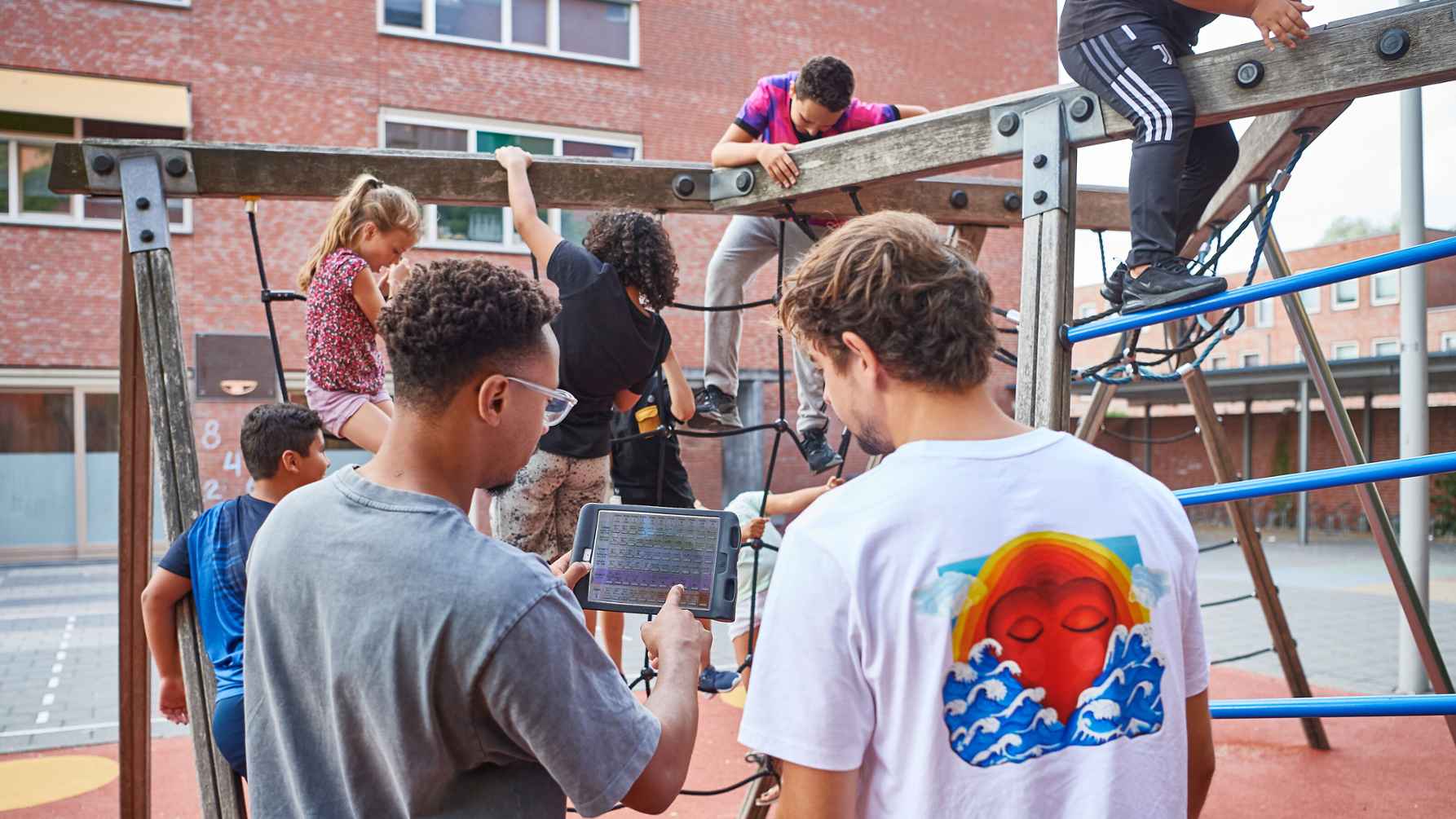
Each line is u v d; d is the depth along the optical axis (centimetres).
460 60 1476
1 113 1298
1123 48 234
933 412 122
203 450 1352
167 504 258
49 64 1300
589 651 125
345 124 1420
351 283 264
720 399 343
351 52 1424
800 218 317
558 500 274
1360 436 2041
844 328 123
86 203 1370
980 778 108
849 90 333
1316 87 218
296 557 130
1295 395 2086
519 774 127
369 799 126
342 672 123
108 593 1148
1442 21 205
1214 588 1162
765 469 1616
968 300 121
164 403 260
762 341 1622
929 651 108
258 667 136
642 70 1575
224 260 1373
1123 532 117
